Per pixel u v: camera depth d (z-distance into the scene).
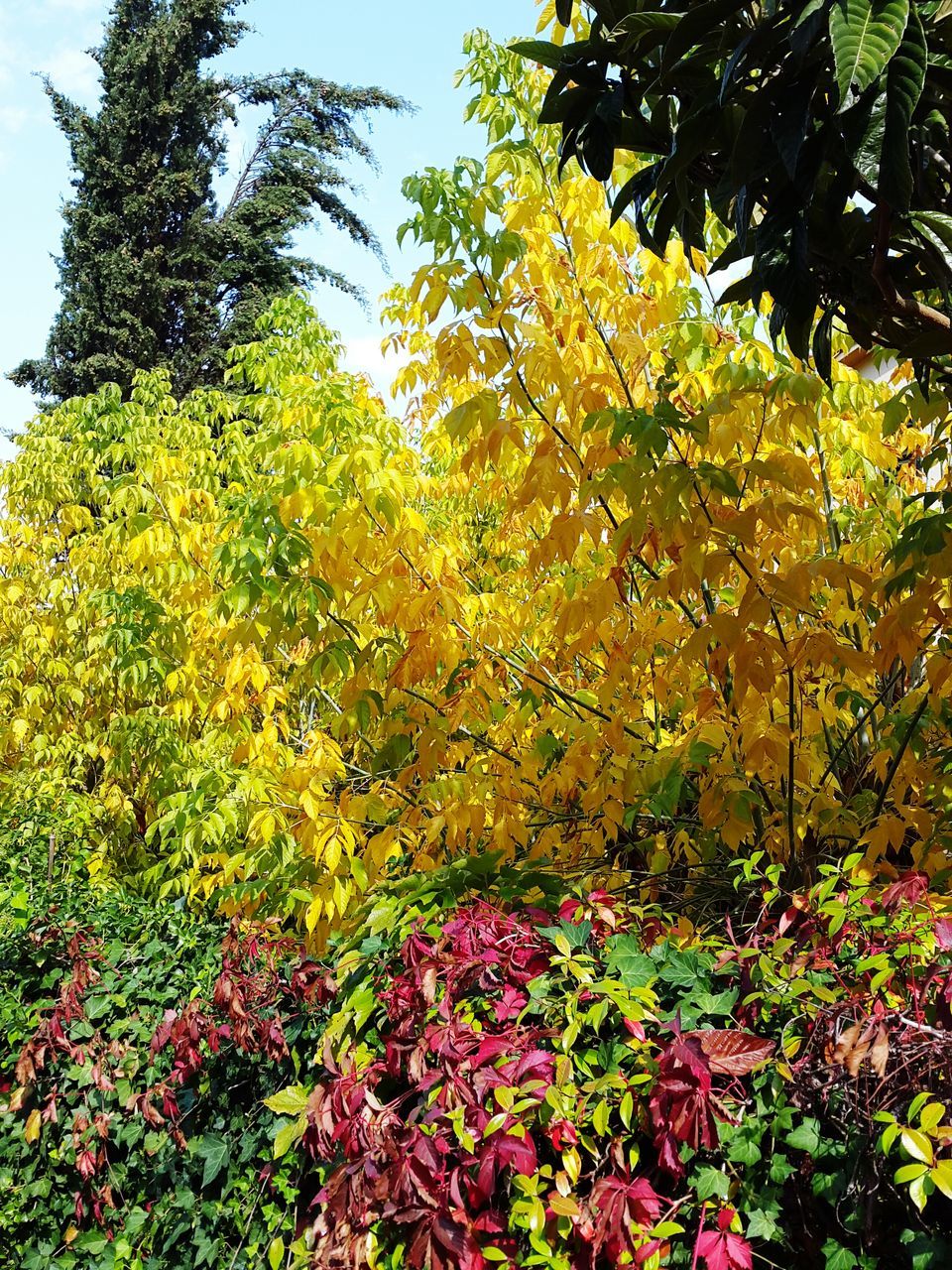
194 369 18.34
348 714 3.33
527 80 3.60
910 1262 1.68
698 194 2.12
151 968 3.51
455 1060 1.98
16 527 7.71
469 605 3.24
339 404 3.68
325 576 3.25
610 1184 1.76
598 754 3.13
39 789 6.50
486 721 3.37
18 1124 3.43
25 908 3.81
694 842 3.22
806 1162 1.78
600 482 2.51
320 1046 2.40
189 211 19.53
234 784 3.96
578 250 3.37
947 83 1.72
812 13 1.52
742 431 2.77
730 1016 1.92
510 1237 1.91
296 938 3.18
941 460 3.28
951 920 1.83
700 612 3.53
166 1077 3.18
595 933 2.25
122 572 6.62
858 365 4.48
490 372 3.05
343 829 3.20
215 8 19.30
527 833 3.19
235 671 3.62
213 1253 2.81
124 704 7.23
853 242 1.92
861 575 2.51
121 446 7.08
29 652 7.30
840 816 2.94
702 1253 1.65
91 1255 3.25
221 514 4.94
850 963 1.92
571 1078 1.91
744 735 2.71
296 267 19.73
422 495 4.39
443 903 2.62
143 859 6.51
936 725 3.13
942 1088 1.63
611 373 3.24
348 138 20.42
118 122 19.03
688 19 1.76
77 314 18.30
